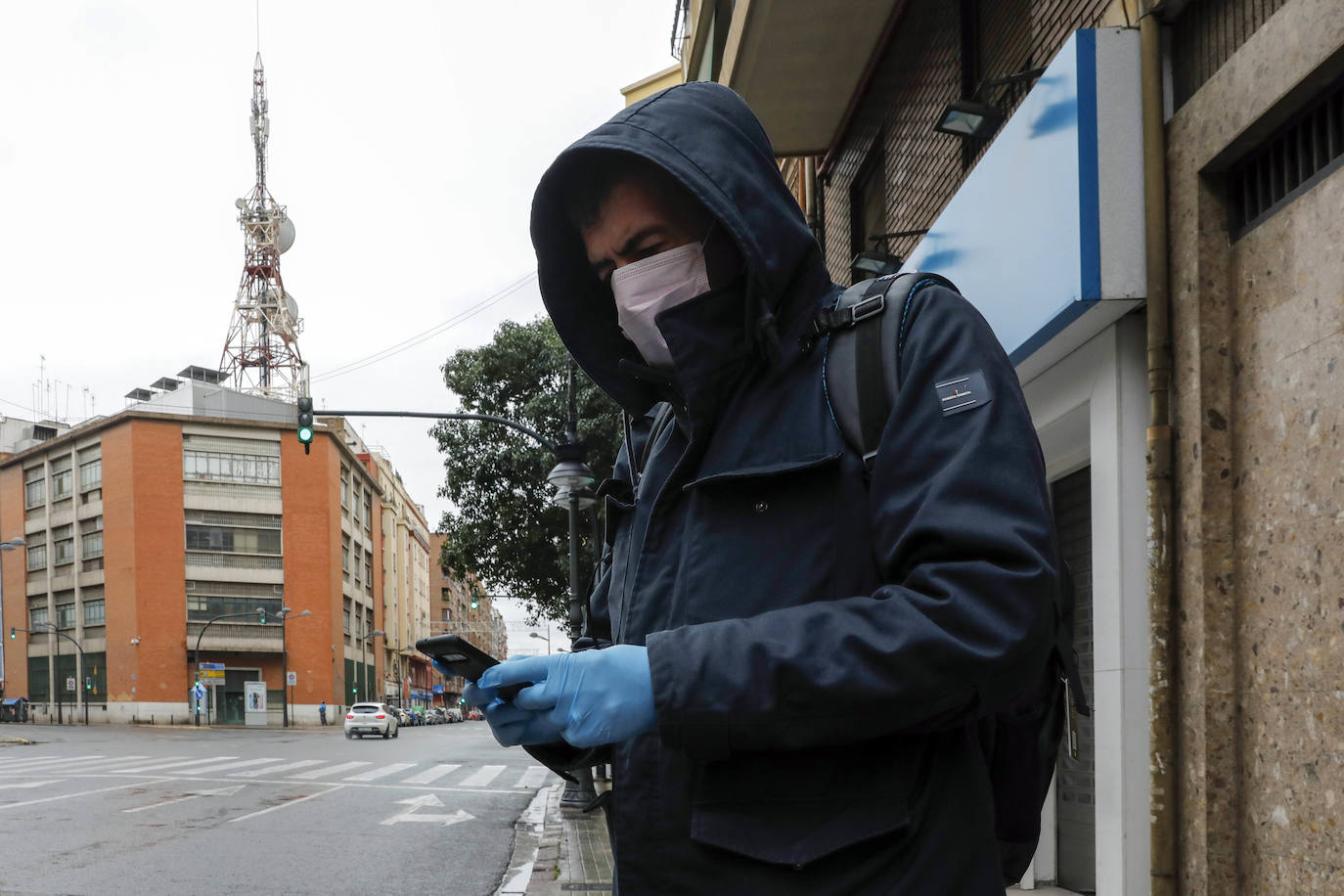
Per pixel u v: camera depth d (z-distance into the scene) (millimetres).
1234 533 3141
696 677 769
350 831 9242
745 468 945
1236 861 3041
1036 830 1063
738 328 986
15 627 53344
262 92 65562
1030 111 4090
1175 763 3279
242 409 53906
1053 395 4477
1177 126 3414
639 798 896
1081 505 5074
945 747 862
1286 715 2803
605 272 1153
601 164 1085
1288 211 2871
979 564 750
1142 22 3555
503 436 20062
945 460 819
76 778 15820
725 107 1022
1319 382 2703
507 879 6699
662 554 994
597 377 1332
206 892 6219
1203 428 3199
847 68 8305
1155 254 3438
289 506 51562
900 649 734
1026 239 4145
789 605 890
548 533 20375
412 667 88812
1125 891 3527
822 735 769
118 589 48312
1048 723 1046
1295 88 2725
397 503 82625
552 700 790
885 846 812
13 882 6461
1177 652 3299
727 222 923
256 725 49312
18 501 54469
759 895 816
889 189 8047
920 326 899
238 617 49875
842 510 901
